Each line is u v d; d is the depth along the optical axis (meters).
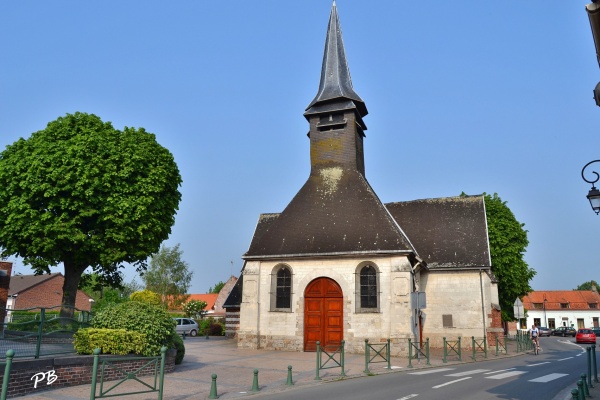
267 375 15.10
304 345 22.69
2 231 22.23
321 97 28.02
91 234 23.08
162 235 25.95
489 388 12.56
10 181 22.45
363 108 28.70
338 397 11.21
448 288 27.02
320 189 26.14
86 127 24.16
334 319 22.66
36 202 22.34
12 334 11.54
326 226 24.16
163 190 24.98
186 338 36.06
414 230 29.52
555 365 19.12
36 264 23.22
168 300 60.75
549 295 81.75
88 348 13.32
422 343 26.38
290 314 23.11
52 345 12.69
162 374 10.18
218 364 17.69
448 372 16.39
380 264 22.34
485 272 26.67
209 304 83.25
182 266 60.84
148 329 14.65
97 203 22.86
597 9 6.41
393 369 16.92
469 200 30.17
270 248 24.17
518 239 39.12
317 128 27.72
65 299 24.28
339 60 28.97
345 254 22.55
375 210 24.19
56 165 22.17
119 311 14.93
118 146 23.95
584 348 32.91
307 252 23.20
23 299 48.91
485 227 28.42
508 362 20.61
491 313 26.14
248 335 23.28
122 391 11.77
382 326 21.72
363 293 22.39
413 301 17.73
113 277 27.62
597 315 77.50
